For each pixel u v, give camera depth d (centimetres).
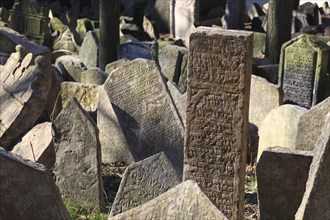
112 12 2141
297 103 1861
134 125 1274
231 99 896
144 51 2122
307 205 638
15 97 1227
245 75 885
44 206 563
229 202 923
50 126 1169
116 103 1289
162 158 924
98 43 2197
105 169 1245
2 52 1688
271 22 2138
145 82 1278
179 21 3127
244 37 877
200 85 905
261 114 1454
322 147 645
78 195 1062
